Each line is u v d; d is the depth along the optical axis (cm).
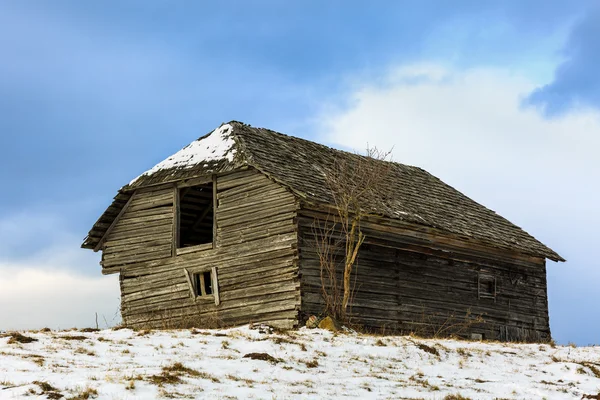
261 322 2320
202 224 2952
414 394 1389
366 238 2484
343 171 2631
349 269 2291
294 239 2297
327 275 2339
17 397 1122
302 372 1493
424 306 2628
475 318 2819
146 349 1595
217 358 1549
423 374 1594
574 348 2259
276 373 1460
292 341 1770
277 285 2311
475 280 2867
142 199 2695
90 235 2742
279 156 2598
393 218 2495
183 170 2578
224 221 2486
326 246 2345
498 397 1430
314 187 2414
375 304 2462
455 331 2725
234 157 2473
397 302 2541
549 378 1688
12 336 1617
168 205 2631
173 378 1303
